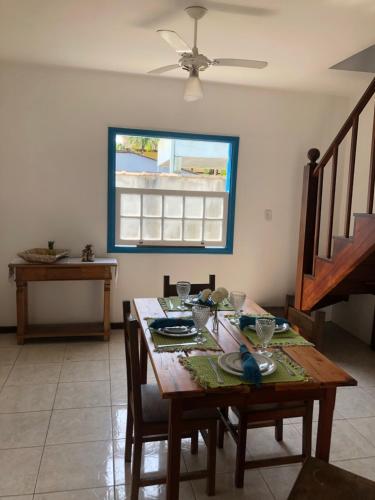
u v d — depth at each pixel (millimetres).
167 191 4121
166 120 3943
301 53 3072
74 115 3781
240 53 3104
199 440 2389
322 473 1478
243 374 1573
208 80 3871
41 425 2461
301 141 4242
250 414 1942
